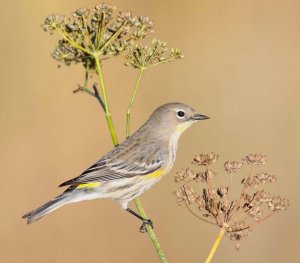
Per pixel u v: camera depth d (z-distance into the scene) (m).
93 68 10.03
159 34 19.83
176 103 11.12
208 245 16.05
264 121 18.36
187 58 19.42
